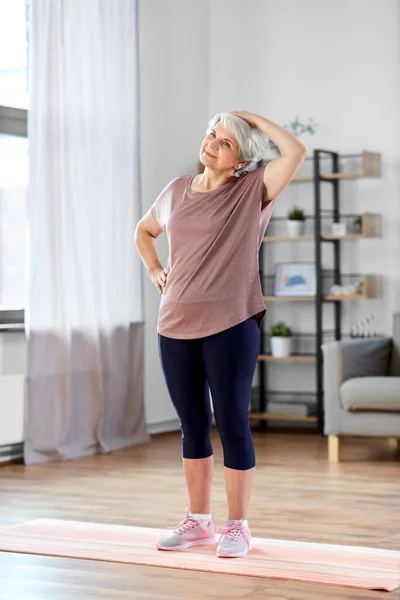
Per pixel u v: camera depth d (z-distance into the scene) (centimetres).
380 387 584
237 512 371
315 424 762
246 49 786
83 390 639
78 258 632
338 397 599
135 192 684
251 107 784
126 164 677
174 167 763
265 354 762
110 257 662
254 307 370
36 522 430
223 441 370
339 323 748
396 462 595
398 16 727
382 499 482
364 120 739
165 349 374
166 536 385
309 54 761
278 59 773
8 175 648
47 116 612
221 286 363
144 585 328
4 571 348
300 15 764
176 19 766
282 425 771
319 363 723
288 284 755
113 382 666
